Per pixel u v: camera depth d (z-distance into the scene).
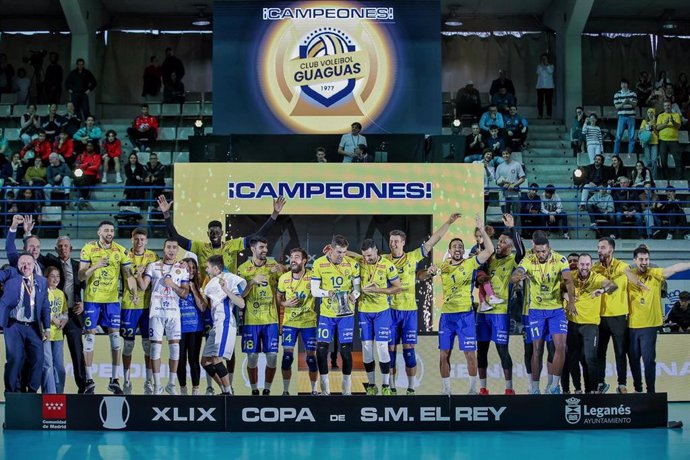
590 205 19.22
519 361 13.64
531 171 21.78
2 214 18.11
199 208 16.14
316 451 9.83
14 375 11.52
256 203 16.17
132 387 13.56
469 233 16.22
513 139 21.62
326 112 18.14
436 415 11.04
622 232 19.03
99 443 10.27
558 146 23.02
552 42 25.77
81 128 21.33
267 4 18.22
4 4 24.94
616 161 20.34
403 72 18.19
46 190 19.55
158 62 25.73
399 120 18.14
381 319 11.84
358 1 18.23
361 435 10.77
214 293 11.66
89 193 20.20
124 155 22.58
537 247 11.62
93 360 13.57
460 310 11.91
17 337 11.53
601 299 12.17
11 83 24.47
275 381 13.62
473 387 11.91
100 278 12.14
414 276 12.18
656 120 22.06
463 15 25.73
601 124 24.59
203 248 12.85
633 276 11.94
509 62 25.88
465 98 23.28
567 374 12.30
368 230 16.56
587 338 11.91
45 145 20.64
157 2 24.86
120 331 12.40
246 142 17.00
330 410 11.01
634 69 26.09
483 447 10.05
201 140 16.83
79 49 24.03
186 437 10.65
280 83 18.17
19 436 10.73
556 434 10.82
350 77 18.17
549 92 24.27
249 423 11.01
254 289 12.26
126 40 25.70
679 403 14.00
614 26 26.12
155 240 18.05
